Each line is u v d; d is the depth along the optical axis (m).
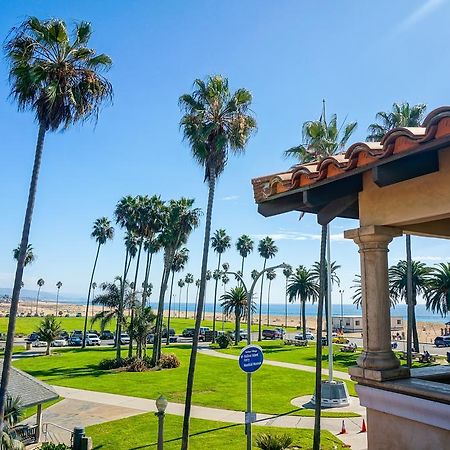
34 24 14.72
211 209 19.02
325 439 16.75
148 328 39.03
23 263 14.87
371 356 3.41
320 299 16.66
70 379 31.39
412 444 3.04
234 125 18.44
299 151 20.33
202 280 18.47
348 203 3.75
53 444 15.27
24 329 80.31
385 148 2.80
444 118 2.46
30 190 15.12
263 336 72.38
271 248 77.19
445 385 3.10
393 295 47.34
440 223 3.94
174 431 18.38
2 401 13.94
